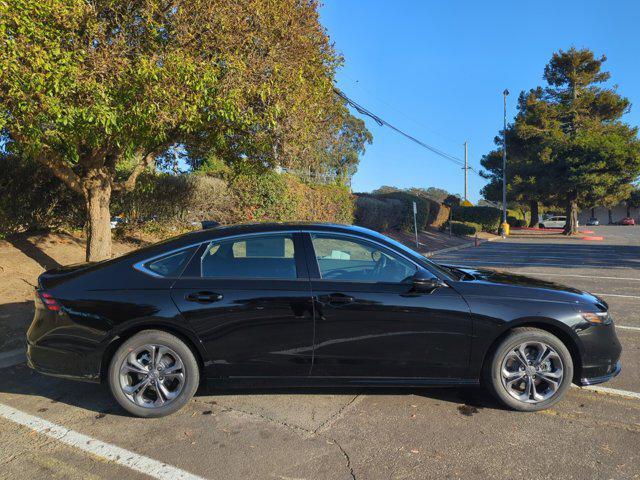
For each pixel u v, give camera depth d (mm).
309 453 3195
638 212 76500
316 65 8008
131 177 8195
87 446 3295
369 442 3340
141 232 11266
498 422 3643
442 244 25812
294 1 7262
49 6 4812
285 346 3721
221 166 14000
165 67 5496
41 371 3725
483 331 3744
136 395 3684
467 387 4328
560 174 35562
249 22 6336
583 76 37938
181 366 3699
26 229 9148
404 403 3984
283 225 4047
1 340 5344
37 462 3092
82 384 4445
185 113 5770
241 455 3172
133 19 5832
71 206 9711
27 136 5398
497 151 44844
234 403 3979
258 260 3875
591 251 21688
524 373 3801
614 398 4102
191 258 3832
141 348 3676
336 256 3973
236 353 3705
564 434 3453
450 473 2957
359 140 40531
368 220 23719
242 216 12867
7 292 6711
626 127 37250
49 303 3689
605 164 33469
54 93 5012
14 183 8438
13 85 4641
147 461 3102
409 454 3182
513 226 57000
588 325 3797
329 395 4137
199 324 3650
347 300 3707
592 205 38062
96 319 3623
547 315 3754
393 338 3740
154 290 3684
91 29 5348
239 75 5949
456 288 3838
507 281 4148
